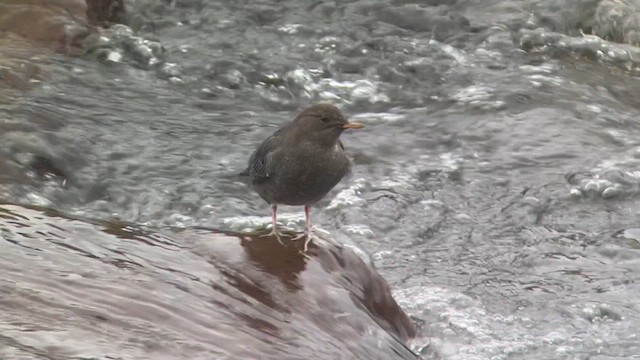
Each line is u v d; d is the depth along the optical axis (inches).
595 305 400.8
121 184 485.1
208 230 321.1
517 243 461.1
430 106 606.2
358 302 309.0
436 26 705.6
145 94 586.6
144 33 673.0
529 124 577.6
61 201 467.8
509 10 729.6
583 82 650.2
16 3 628.4
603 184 513.7
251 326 265.4
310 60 655.1
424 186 508.7
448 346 367.2
